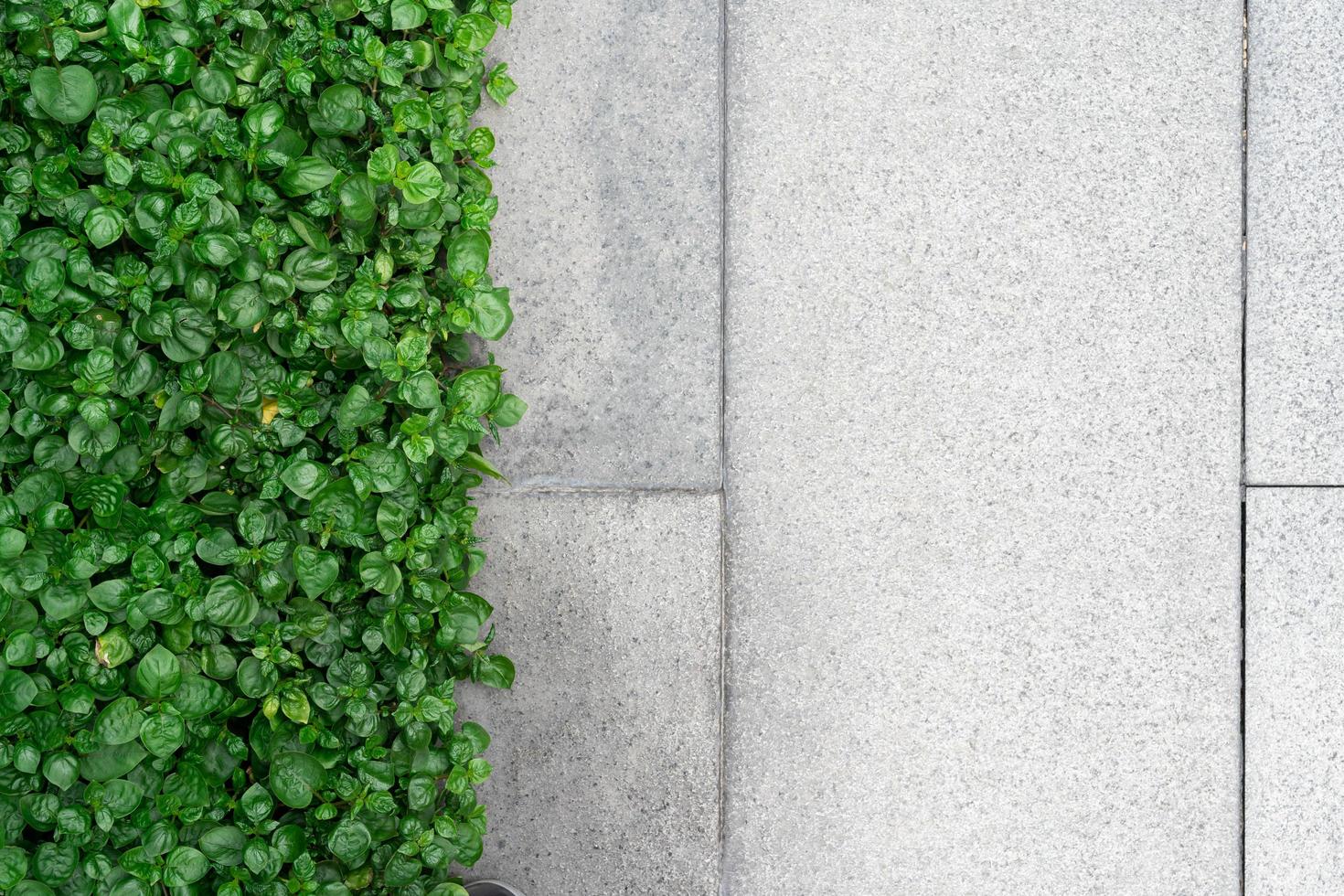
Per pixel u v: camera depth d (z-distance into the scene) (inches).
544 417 91.0
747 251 91.1
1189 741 91.4
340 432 73.2
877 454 91.3
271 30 73.4
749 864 90.9
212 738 71.0
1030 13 90.8
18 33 66.1
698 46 90.4
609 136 90.5
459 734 81.0
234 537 72.4
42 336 65.1
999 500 91.3
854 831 91.0
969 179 91.2
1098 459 91.5
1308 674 91.4
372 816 76.2
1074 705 91.4
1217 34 91.1
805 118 90.9
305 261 70.8
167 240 66.7
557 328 91.0
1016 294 91.2
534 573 90.2
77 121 66.1
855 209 91.1
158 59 68.2
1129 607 91.4
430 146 79.3
